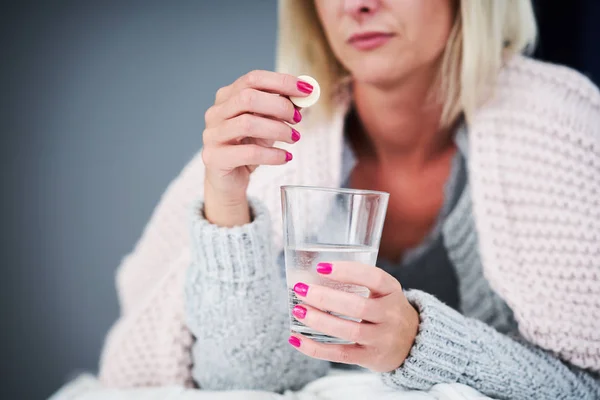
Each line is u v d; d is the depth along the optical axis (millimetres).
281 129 703
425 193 1054
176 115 1795
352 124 1078
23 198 1840
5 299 1829
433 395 721
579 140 913
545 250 893
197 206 824
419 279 1063
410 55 949
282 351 841
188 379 910
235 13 1761
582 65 1400
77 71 1840
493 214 928
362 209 644
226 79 1768
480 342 772
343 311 637
